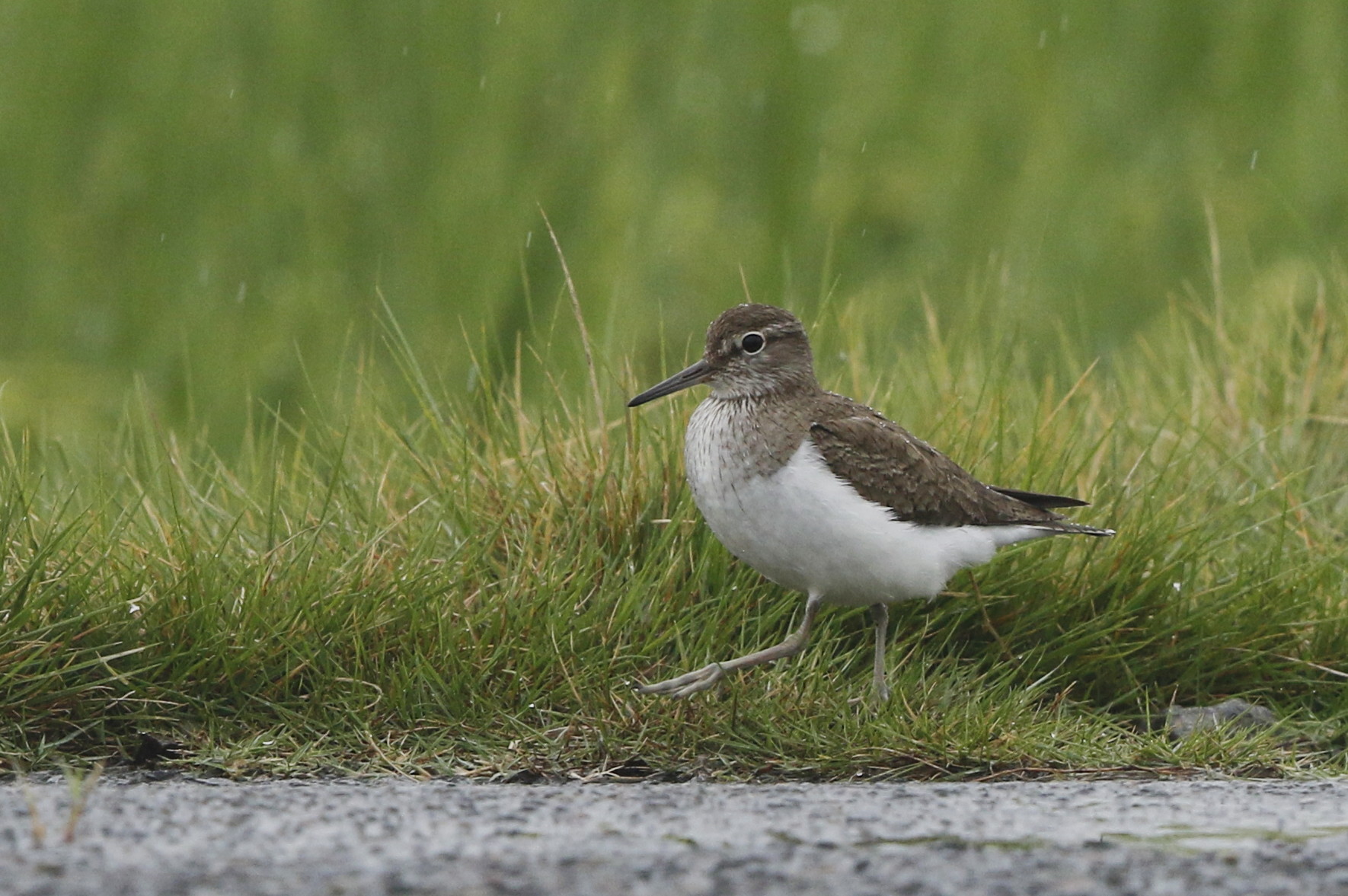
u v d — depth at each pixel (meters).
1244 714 10.37
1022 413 13.20
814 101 23.27
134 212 21.08
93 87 21.73
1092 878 6.46
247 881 6.24
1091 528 10.59
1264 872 6.59
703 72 23.36
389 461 11.68
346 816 7.45
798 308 13.90
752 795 8.22
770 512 10.02
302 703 9.50
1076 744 9.48
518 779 8.96
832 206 22.03
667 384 11.09
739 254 21.23
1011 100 23.45
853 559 9.98
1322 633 11.09
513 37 21.88
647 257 20.47
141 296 20.22
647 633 10.20
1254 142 22.52
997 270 20.03
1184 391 14.36
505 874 6.40
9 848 6.72
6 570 9.85
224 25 21.86
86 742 9.17
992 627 10.82
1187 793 8.39
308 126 21.55
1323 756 10.06
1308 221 20.42
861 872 6.52
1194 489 12.41
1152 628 10.96
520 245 19.89
